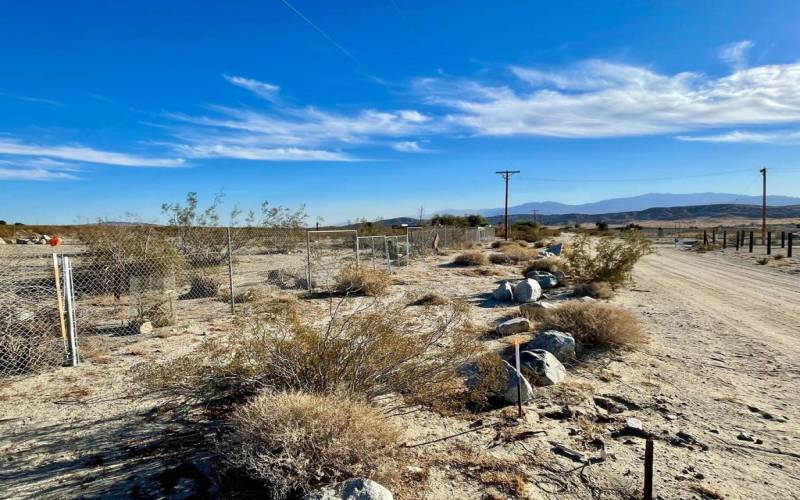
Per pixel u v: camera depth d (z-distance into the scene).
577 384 6.12
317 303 12.16
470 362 5.55
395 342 4.91
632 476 3.97
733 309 11.78
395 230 36.00
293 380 4.73
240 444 3.69
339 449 3.54
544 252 28.81
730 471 4.07
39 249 23.94
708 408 5.45
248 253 23.17
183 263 13.84
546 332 7.40
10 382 6.47
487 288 15.23
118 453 4.41
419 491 3.75
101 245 12.39
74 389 6.18
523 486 3.81
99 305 11.87
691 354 7.65
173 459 4.26
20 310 7.64
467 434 4.74
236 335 5.18
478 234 44.16
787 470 4.09
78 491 3.80
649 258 29.59
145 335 9.12
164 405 5.48
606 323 7.80
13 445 4.62
